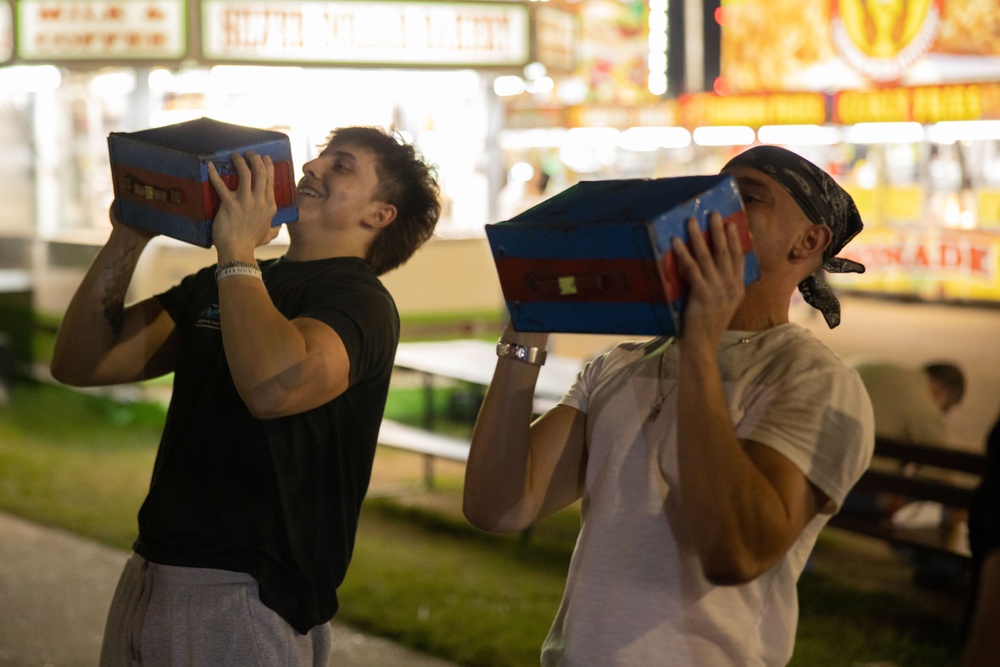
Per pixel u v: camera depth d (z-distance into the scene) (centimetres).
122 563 602
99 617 527
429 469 754
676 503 200
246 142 253
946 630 515
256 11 779
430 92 961
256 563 254
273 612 255
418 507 709
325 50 795
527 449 222
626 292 185
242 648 252
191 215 251
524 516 224
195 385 270
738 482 183
